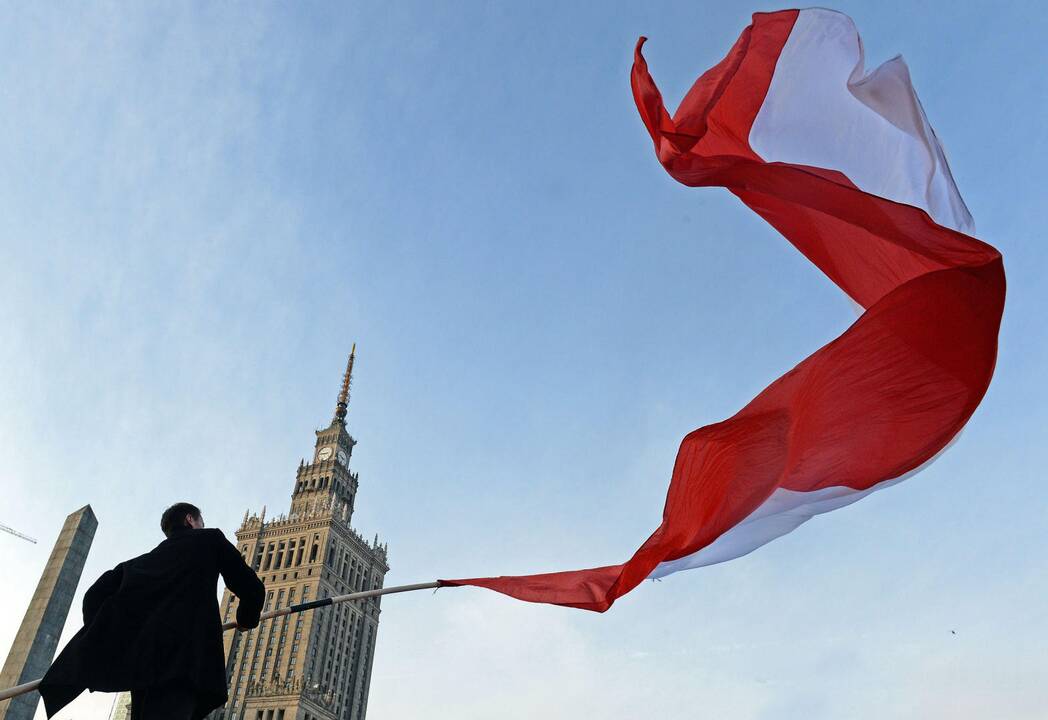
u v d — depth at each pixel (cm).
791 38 1224
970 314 1048
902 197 1107
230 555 691
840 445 1120
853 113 1169
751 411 1177
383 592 916
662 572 1178
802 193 1090
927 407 1083
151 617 634
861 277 1187
